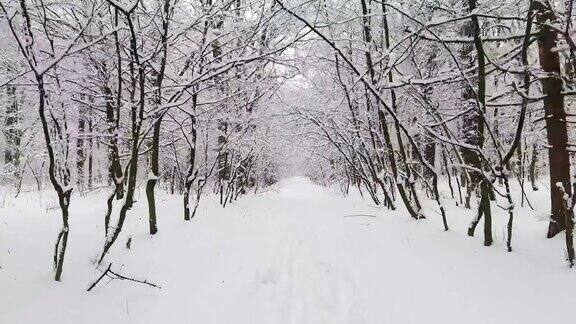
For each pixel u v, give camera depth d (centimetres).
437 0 949
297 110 1245
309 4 878
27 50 504
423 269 621
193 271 618
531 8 596
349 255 725
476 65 952
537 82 861
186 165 1490
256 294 556
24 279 536
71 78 914
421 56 1102
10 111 1388
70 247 681
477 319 467
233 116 1040
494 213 1014
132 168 612
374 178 1222
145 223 869
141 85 622
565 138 698
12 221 827
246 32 911
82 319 464
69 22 879
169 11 720
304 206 1399
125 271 600
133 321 469
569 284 522
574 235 682
